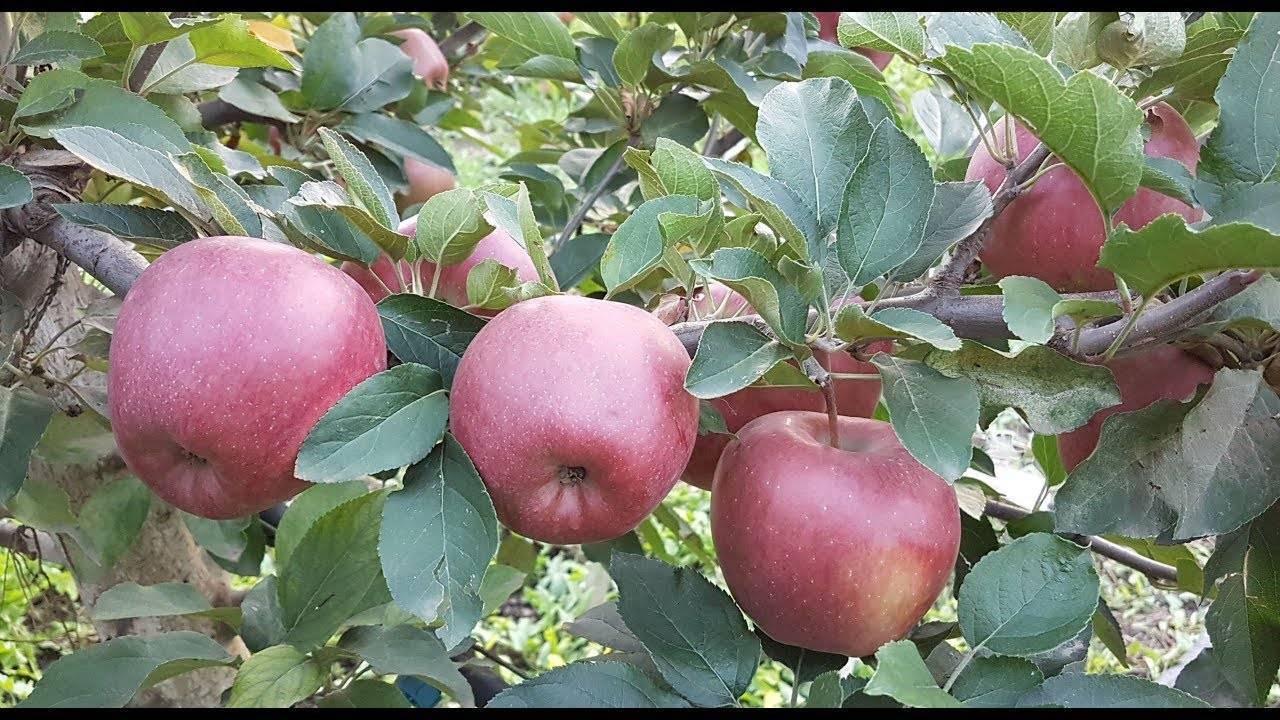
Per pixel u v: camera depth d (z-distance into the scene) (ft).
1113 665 11.07
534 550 7.19
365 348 3.11
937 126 6.18
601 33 6.39
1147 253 2.79
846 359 3.99
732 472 3.44
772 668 11.37
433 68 8.05
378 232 3.41
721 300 4.34
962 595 3.21
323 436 2.87
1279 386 3.51
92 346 4.78
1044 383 3.22
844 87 3.49
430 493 2.89
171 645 4.42
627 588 3.55
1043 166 3.73
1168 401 3.47
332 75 6.33
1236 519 3.22
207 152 4.13
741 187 3.14
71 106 4.13
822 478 3.25
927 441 2.92
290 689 4.06
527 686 3.38
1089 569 3.19
